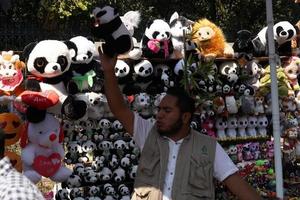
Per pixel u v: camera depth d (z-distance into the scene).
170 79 6.40
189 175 3.18
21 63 5.34
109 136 6.14
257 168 6.88
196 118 6.54
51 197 6.13
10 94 5.29
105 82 3.42
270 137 7.56
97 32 3.94
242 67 7.08
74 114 5.46
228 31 18.11
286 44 7.65
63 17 13.70
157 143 3.28
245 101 7.00
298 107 7.70
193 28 6.79
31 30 12.89
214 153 3.23
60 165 5.42
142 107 6.26
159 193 3.18
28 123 5.20
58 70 5.25
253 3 17.92
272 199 4.71
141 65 6.24
